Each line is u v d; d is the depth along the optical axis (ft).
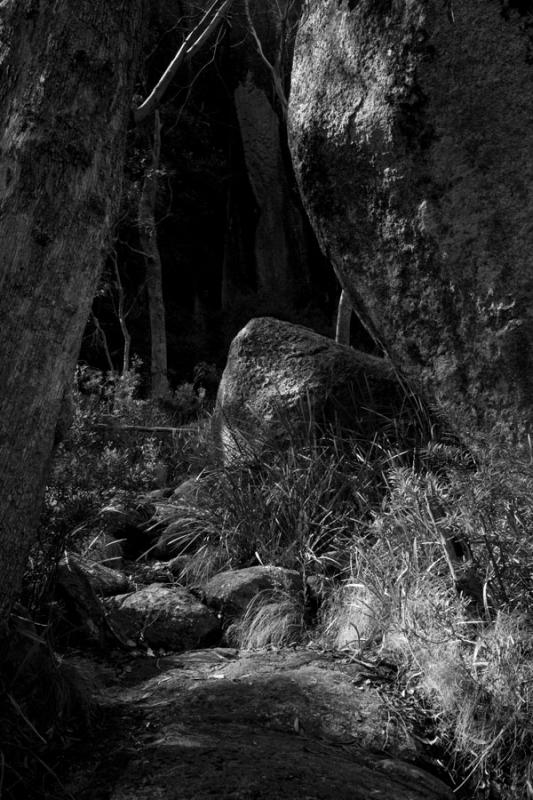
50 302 8.62
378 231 15.08
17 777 8.59
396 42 14.29
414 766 9.72
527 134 13.26
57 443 9.30
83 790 8.60
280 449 16.51
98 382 25.76
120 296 39.93
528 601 10.80
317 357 17.25
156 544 16.28
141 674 11.43
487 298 13.79
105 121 8.92
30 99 8.55
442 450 13.60
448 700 10.48
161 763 8.93
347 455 15.81
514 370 13.61
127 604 13.16
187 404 31.22
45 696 9.37
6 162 8.48
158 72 54.24
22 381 8.50
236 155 62.18
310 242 63.00
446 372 14.51
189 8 49.85
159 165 50.21
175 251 62.44
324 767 9.08
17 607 9.80
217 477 16.52
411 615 11.27
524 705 10.13
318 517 14.73
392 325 15.26
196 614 13.01
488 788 9.86
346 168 15.28
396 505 12.53
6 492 8.52
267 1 48.26
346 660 11.64
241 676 11.14
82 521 11.68
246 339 18.29
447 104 13.83
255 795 8.35
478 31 13.47
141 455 20.61
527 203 13.37
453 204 13.98
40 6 8.65
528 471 11.64
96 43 8.79
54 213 8.56
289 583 13.56
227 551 14.96
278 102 61.05
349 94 15.11
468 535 11.30
